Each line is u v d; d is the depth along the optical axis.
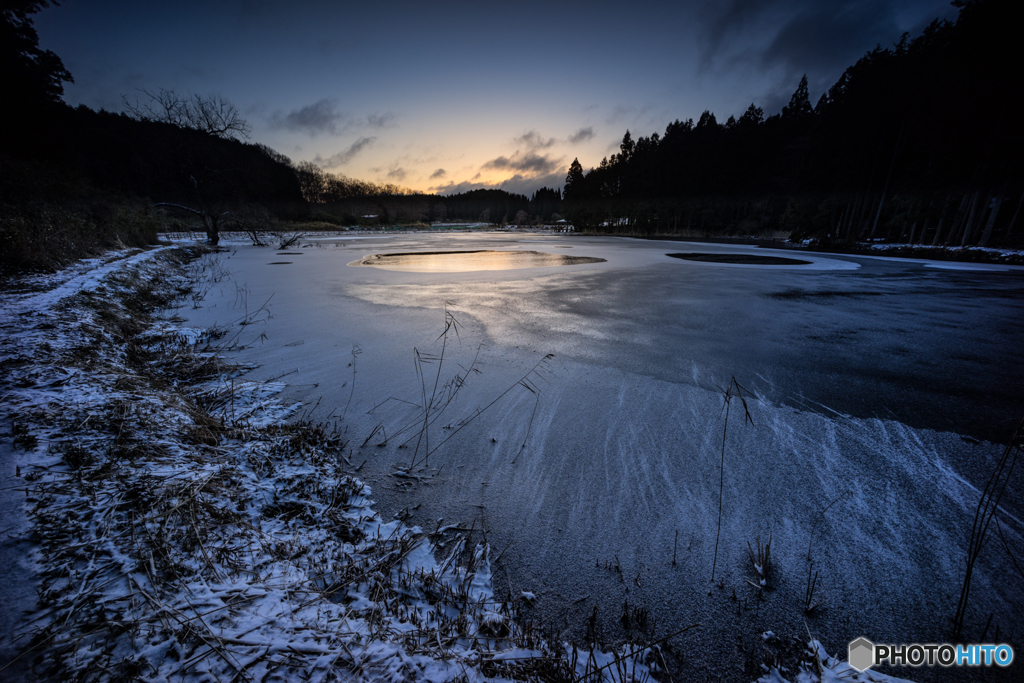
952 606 1.69
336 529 2.00
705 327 5.82
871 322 6.14
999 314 6.71
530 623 1.61
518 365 4.38
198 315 6.55
